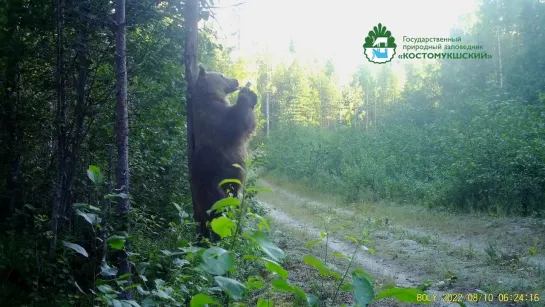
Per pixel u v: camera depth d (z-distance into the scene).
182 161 10.72
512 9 22.31
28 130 8.30
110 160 8.16
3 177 8.20
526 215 11.59
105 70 8.46
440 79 24.58
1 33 7.31
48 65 7.79
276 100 45.44
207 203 7.31
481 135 14.10
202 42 10.39
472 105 17.77
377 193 16.27
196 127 7.54
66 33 7.43
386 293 2.21
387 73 37.69
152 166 9.65
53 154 8.19
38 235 6.74
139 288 3.60
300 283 6.63
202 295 2.39
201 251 2.39
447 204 13.45
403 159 18.58
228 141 7.50
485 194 12.78
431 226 11.41
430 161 17.72
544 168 12.01
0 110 8.10
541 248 8.73
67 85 7.71
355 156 21.34
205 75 7.69
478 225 10.92
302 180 21.48
